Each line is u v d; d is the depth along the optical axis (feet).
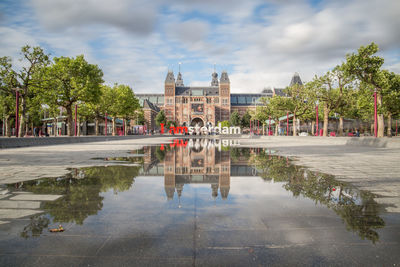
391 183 20.65
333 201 15.38
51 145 83.46
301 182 21.07
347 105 129.80
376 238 10.24
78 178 22.75
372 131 161.38
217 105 465.06
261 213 13.12
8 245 9.58
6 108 120.47
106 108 172.14
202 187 19.20
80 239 10.10
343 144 87.92
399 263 8.38
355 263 8.39
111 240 10.02
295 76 404.16
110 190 18.12
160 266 8.18
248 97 507.71
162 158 40.47
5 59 87.56
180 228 11.16
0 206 14.23
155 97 508.53
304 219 12.28
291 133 224.33
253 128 370.12
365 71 83.35
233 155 45.96
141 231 10.85
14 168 28.89
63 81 112.88
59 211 13.41
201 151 55.47
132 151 55.16
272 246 9.54
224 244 9.68
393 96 84.89
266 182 21.09
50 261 8.50
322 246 9.57
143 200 15.52
